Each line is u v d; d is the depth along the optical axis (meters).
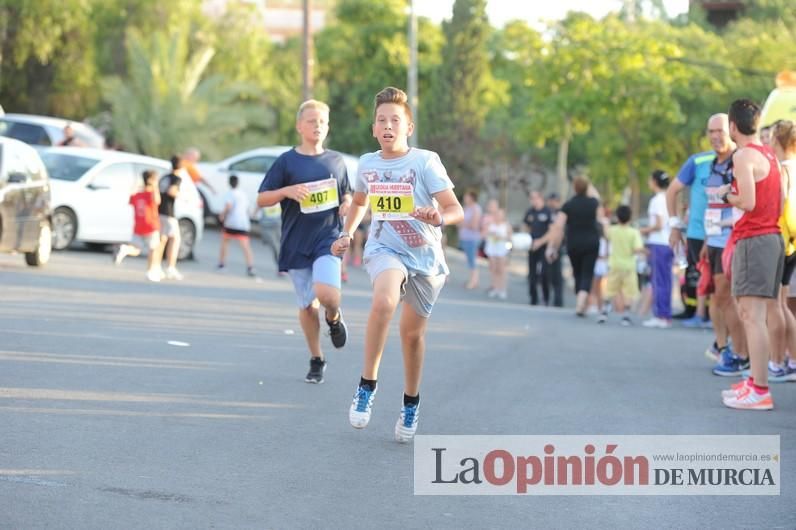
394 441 8.76
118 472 7.38
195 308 17.00
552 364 13.30
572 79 40.66
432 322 17.41
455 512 6.95
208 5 61.12
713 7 51.75
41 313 15.00
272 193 10.62
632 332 17.69
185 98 49.81
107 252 26.34
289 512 6.75
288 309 17.75
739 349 12.72
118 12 54.72
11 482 6.97
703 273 13.45
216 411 9.51
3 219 19.45
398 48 63.50
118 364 11.49
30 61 51.00
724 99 42.94
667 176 19.33
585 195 20.36
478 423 9.55
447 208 8.36
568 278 42.78
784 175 11.34
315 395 10.48
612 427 9.56
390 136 8.35
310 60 39.09
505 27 42.00
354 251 31.42
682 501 7.38
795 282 12.30
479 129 60.25
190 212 27.03
